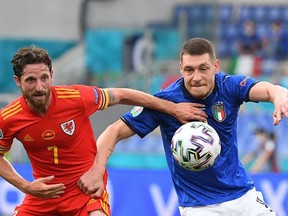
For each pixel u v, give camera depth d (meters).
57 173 20.69
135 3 80.94
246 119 55.34
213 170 21.33
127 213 36.62
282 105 19.38
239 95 21.25
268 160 50.81
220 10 77.25
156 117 21.88
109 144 21.52
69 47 79.81
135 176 36.88
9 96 57.00
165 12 79.62
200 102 21.38
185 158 20.47
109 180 36.91
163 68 64.19
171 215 36.41
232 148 21.64
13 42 79.19
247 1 78.62
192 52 20.56
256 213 21.88
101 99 20.77
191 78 20.70
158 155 53.78
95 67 75.94
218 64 21.45
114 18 81.00
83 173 20.78
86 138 20.72
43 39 79.75
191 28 74.94
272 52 70.06
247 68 65.50
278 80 61.44
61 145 20.33
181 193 22.12
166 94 21.72
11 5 80.50
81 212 20.95
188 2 79.38
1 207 36.88
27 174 38.09
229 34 74.19
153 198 36.62
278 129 55.03
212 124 21.39
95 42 75.94
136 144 54.72
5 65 77.75
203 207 21.78
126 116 22.05
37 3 80.81
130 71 74.81
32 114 20.08
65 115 20.19
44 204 21.08
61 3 80.56
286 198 36.72
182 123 21.48
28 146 20.44
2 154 20.73
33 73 19.27
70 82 75.69
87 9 81.00
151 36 73.69
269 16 77.25
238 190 21.81
